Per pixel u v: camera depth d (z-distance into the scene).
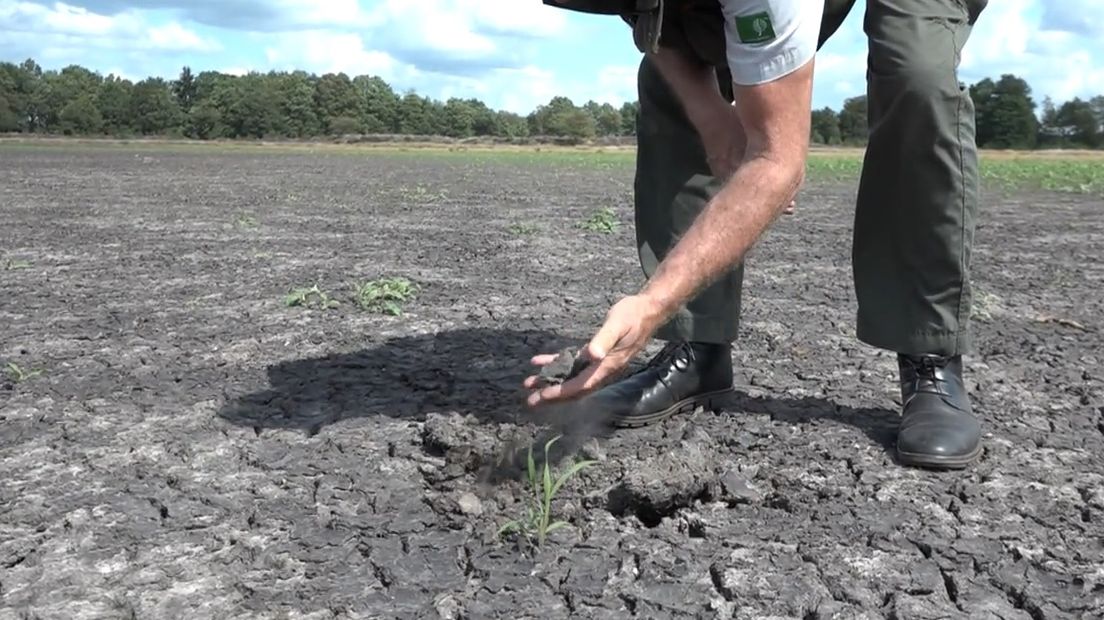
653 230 2.44
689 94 2.23
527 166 24.89
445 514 1.88
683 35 2.13
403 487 2.03
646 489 1.90
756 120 1.67
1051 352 3.41
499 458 2.11
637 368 2.92
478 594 1.58
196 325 3.77
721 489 2.01
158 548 1.75
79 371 3.03
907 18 2.09
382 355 3.21
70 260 5.77
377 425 2.44
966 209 2.13
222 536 1.80
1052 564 1.70
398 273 5.26
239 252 6.20
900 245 2.19
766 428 2.44
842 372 3.04
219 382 2.88
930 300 2.20
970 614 1.54
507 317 3.95
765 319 3.98
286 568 1.67
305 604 1.54
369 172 19.92
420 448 2.26
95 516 1.89
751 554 1.73
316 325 3.76
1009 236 7.76
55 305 4.22
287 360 3.15
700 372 2.54
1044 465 2.21
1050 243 7.23
